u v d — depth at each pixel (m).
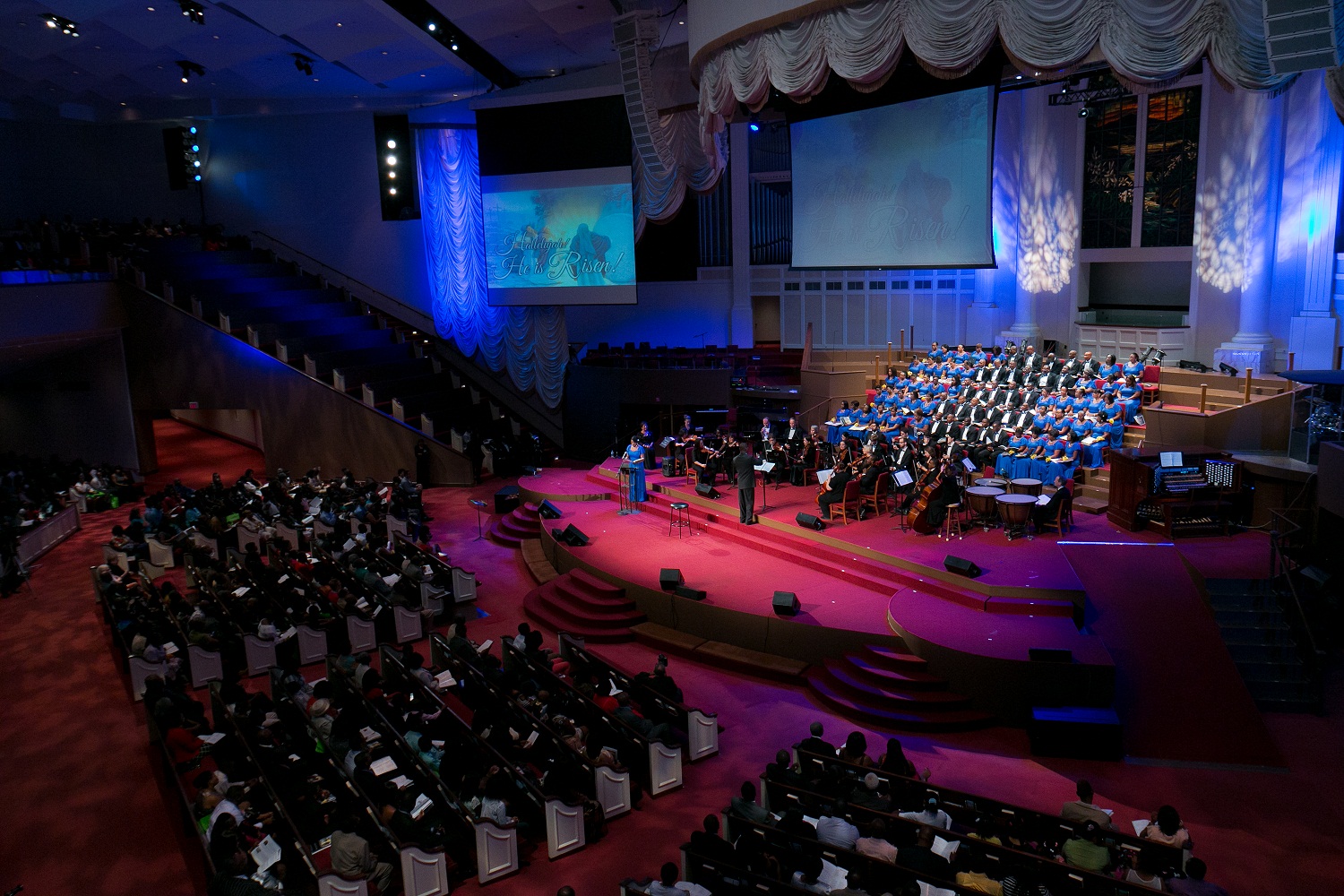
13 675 17.25
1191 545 17.31
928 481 18.34
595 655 14.99
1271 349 22.14
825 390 28.11
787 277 32.75
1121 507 18.28
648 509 22.62
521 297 30.70
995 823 10.27
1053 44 15.38
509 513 25.77
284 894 9.77
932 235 20.08
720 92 20.33
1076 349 26.80
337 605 17.56
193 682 16.09
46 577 22.73
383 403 30.91
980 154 19.11
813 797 10.62
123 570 20.86
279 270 34.69
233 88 32.56
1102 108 24.47
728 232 33.16
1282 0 11.83
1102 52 15.02
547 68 30.39
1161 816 9.77
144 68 29.88
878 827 10.00
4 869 11.55
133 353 31.11
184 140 33.03
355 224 35.38
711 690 15.30
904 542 17.80
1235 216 22.55
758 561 18.80
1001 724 13.66
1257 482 17.83
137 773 13.70
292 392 30.62
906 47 19.41
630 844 11.52
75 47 27.52
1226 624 14.89
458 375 34.19
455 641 15.57
